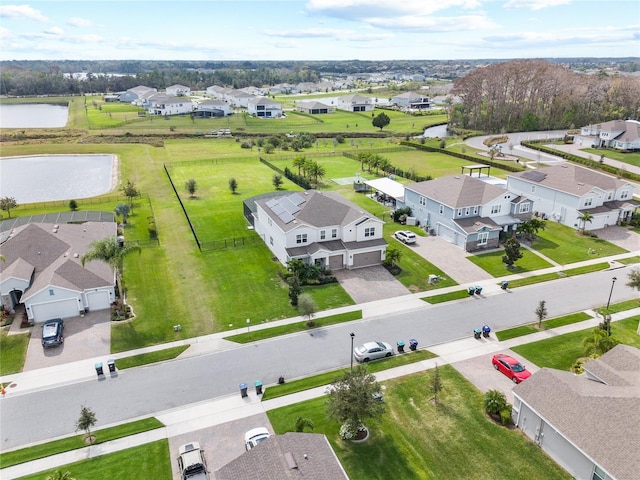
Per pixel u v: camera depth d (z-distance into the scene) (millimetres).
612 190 66250
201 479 25641
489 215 62031
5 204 70000
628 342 39125
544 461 27344
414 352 38375
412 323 42688
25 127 160125
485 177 78688
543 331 41312
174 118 171250
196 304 46094
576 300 46844
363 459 27594
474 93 157750
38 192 87812
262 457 23297
